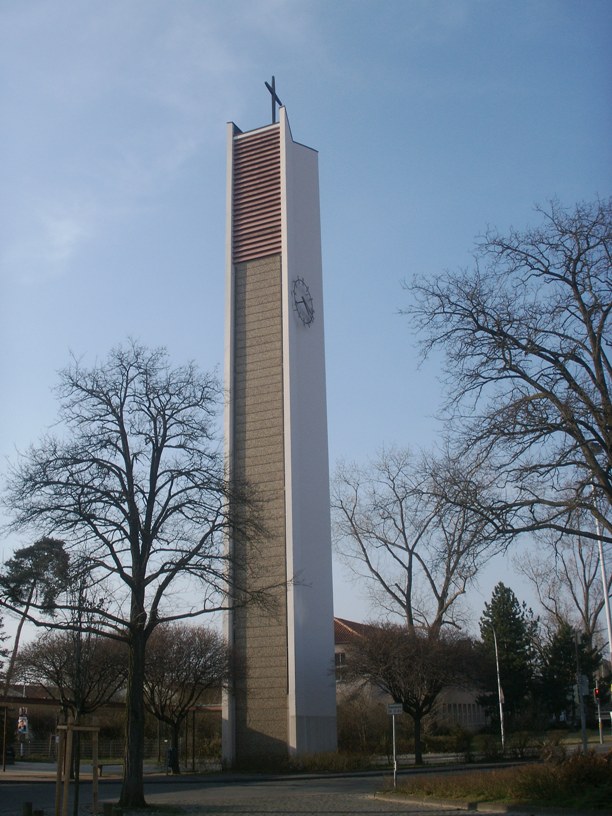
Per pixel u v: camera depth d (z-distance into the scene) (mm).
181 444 27938
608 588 35031
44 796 31953
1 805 27828
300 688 44188
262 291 50062
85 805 27375
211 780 38312
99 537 26281
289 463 46344
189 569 27094
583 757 22359
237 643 45594
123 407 27734
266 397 48031
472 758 46000
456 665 45688
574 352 22062
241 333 49812
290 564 44906
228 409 48375
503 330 22828
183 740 62000
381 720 57281
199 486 27469
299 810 23844
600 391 21750
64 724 21078
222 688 44719
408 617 53969
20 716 59875
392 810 23031
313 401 50062
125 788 25094
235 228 51781
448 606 51781
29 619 25781
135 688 26016
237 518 28312
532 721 64000
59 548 26812
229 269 50969
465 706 79250
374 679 45812
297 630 44625
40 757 65812
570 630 72938
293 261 50594
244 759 43812
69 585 25875
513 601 76125
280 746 43375
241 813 23391
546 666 73938
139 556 26906
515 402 21953
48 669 44219
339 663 57781
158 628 49312
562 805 20641
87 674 40219
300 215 52562
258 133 53375
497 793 22938
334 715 47438
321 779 37938
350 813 22609
